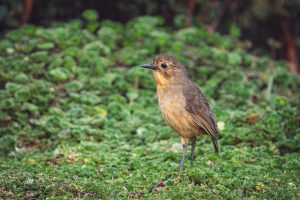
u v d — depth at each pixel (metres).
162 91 11.49
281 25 20.83
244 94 16.20
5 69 15.86
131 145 13.28
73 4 20.48
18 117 14.07
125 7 20.61
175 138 13.55
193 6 20.41
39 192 9.84
